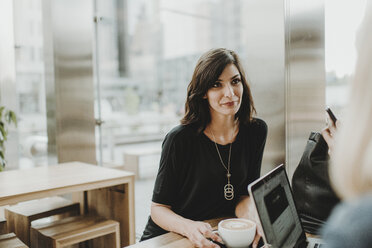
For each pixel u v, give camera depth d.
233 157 1.47
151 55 9.44
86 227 2.17
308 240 1.15
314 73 2.03
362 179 0.51
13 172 2.46
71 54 3.46
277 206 1.02
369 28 0.53
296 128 2.05
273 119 2.10
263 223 0.90
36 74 3.57
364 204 0.51
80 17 3.51
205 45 6.76
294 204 1.15
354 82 0.54
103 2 3.69
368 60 0.52
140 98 9.28
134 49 9.44
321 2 1.98
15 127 3.73
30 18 3.54
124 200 2.37
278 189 1.06
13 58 3.70
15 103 3.73
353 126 0.52
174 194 1.45
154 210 1.40
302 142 2.05
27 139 3.74
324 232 0.56
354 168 0.51
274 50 2.08
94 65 3.69
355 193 0.52
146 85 9.46
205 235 1.16
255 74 2.17
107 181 2.24
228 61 1.36
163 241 1.19
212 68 1.35
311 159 1.28
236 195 1.50
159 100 8.84
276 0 2.05
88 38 3.57
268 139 2.13
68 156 3.46
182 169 1.43
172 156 1.40
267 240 0.89
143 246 1.14
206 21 6.71
